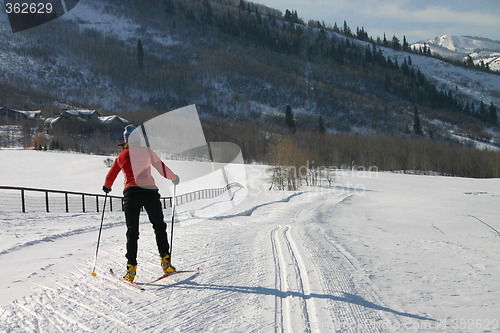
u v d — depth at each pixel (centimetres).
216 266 514
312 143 8706
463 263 577
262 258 564
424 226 1648
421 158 8238
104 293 403
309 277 461
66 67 19175
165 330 308
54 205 2655
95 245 696
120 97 17350
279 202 2822
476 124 18638
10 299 384
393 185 5281
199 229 938
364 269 517
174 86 18838
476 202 3222
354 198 3544
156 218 462
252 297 389
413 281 464
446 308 367
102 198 3344
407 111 19338
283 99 19000
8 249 650
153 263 537
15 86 15375
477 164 8188
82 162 6084
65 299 384
